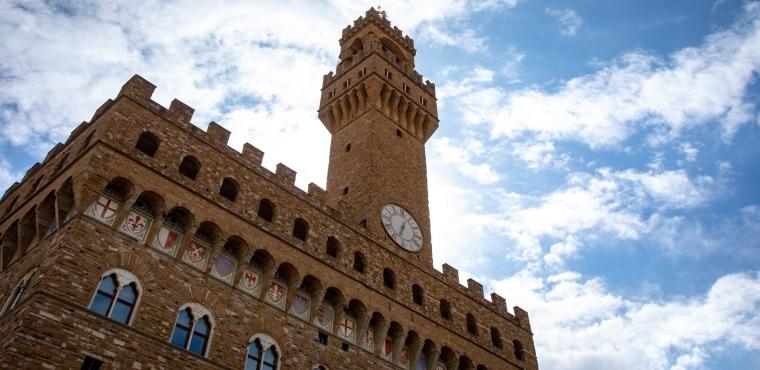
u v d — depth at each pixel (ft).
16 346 101.30
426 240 199.41
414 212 204.44
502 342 195.42
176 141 145.48
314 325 148.36
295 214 160.66
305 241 157.48
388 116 230.68
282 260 147.95
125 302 118.83
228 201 146.30
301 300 150.61
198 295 130.21
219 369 124.16
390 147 218.59
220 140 156.46
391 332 165.78
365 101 232.73
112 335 112.78
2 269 135.74
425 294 180.34
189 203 137.59
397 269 178.19
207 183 144.97
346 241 168.66
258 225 148.46
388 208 194.18
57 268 112.47
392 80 244.42
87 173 124.06
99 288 116.57
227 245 143.13
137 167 133.18
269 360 134.82
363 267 169.17
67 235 117.29
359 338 155.02
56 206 127.54
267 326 138.41
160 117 145.69
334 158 222.07
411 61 283.38
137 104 142.82
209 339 126.93
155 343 117.60
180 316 125.49
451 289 192.34
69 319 109.09
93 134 140.26
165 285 126.00
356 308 159.84
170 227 134.72
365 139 215.72
